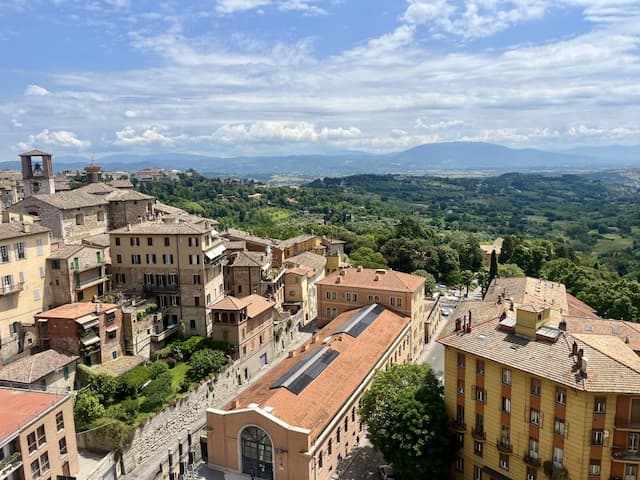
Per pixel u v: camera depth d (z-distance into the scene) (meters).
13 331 81.31
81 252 90.56
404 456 64.25
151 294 99.00
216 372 88.44
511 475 61.25
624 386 52.00
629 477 54.03
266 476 67.12
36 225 87.75
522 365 58.25
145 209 126.31
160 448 76.06
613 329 72.94
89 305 84.25
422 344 122.81
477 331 66.75
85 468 66.62
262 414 65.12
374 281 115.12
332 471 71.31
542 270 182.62
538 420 57.78
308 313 134.38
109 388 75.44
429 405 66.44
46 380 72.81
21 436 56.75
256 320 102.62
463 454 67.31
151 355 92.06
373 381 76.06
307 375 76.12
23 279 82.75
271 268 135.12
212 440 70.12
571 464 54.84
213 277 104.00
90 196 119.25
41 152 123.00
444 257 197.75
